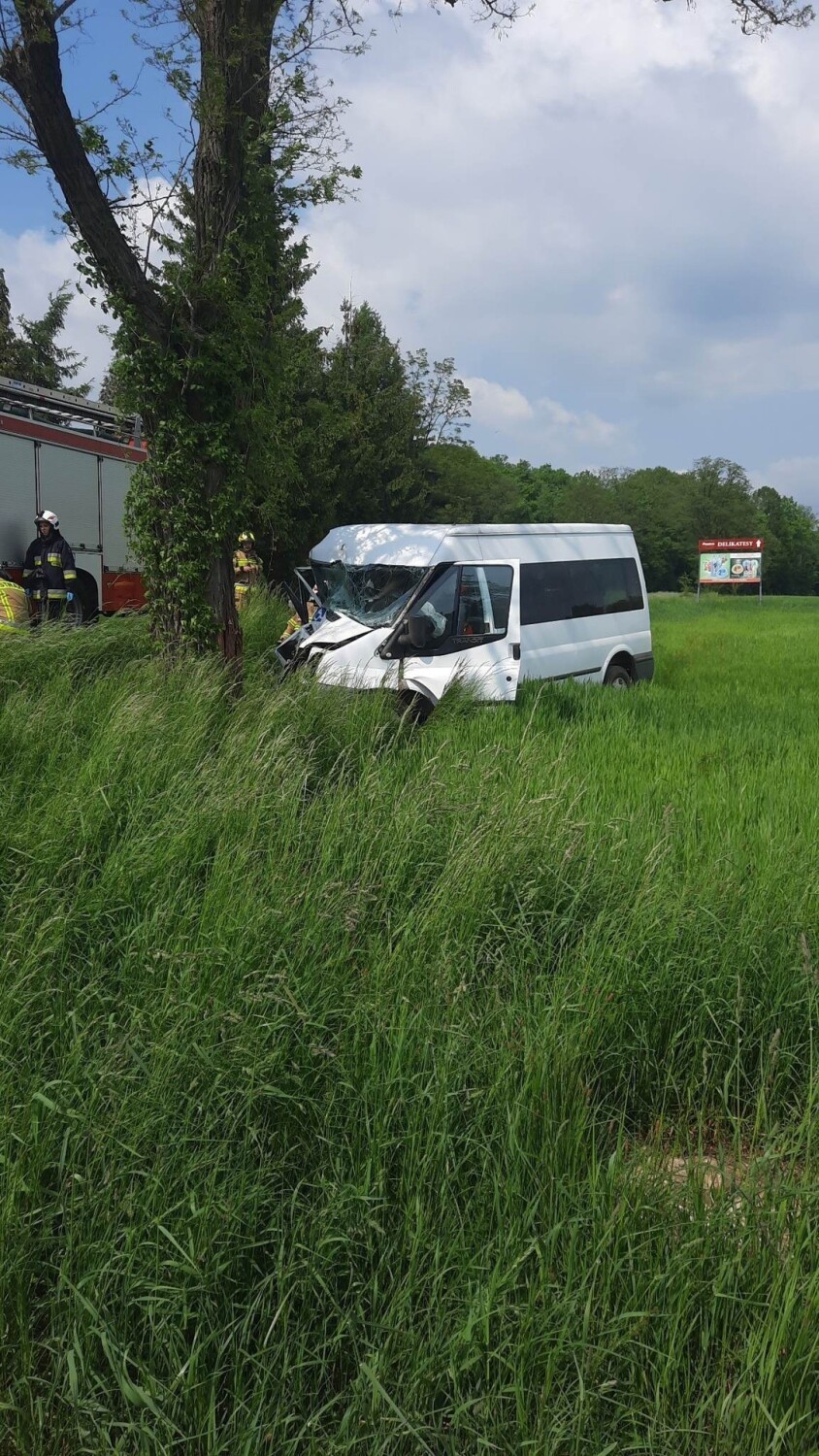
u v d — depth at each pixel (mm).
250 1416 2273
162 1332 2432
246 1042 3174
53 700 6879
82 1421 2295
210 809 5035
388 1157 2945
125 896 4367
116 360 9391
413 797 5363
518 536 12547
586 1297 2471
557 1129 3012
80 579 16547
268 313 10188
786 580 151625
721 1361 2385
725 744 9188
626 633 14297
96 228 8852
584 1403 2275
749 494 135125
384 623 11039
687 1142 3266
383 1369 2328
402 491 32531
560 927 4398
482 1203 2775
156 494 9672
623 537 14625
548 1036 3381
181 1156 2818
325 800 5480
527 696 10758
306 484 25219
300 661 10914
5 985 3518
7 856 4711
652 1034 3877
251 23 9188
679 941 4234
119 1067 3051
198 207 9430
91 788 5285
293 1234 2676
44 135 8516
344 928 3984
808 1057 3809
